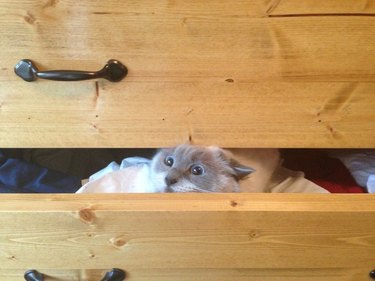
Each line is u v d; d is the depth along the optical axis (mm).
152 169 604
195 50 489
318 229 497
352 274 557
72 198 493
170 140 556
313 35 479
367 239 510
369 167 684
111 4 460
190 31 476
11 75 505
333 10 463
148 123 542
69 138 554
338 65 498
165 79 509
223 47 487
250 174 605
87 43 484
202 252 517
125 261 527
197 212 478
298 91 516
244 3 459
